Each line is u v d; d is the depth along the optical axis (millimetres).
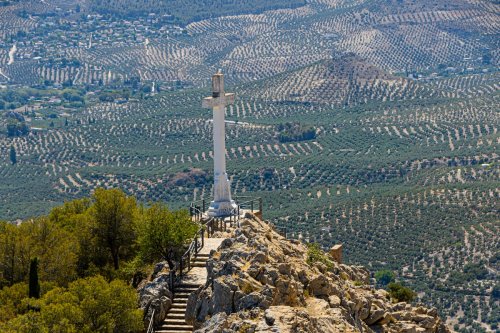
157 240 97688
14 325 84375
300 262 86000
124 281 99812
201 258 95312
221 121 112062
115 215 110375
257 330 70188
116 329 86750
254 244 84625
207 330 73438
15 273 103062
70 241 107812
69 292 89000
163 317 87312
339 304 82438
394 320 88688
